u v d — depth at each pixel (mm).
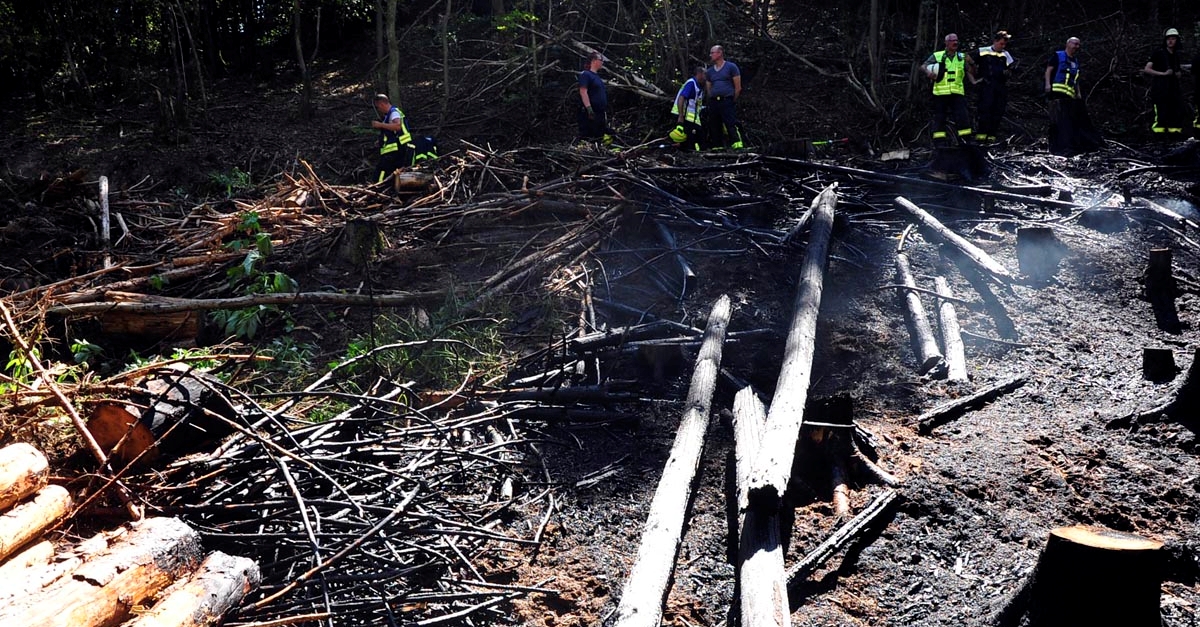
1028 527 4215
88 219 9461
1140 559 3178
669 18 15227
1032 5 19125
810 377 5734
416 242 8500
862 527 4172
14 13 15703
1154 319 7207
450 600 3521
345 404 5438
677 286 7441
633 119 14812
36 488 3051
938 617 3633
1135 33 18484
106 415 3984
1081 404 5613
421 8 19766
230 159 13055
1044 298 7477
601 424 5336
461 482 4598
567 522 4355
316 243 8336
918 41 15070
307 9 17781
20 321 6531
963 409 5562
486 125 14703
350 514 3902
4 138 13883
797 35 18266
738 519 4168
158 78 16734
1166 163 12172
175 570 3020
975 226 9227
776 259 7918
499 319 6887
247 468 3988
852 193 10094
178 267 8031
